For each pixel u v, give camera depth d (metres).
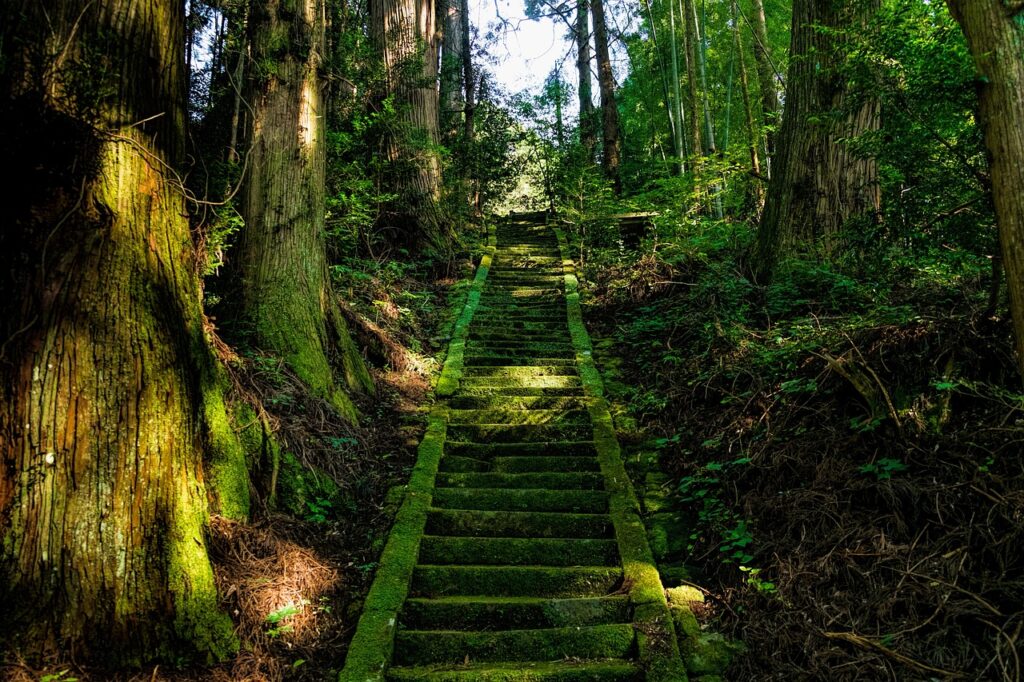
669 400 5.57
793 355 4.83
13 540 2.64
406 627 3.43
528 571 3.75
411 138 9.70
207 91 6.77
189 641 2.86
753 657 3.09
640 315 7.63
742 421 4.70
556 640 3.27
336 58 8.16
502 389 6.11
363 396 5.57
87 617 2.67
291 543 3.68
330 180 7.71
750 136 10.05
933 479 3.35
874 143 3.91
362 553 3.96
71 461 2.73
